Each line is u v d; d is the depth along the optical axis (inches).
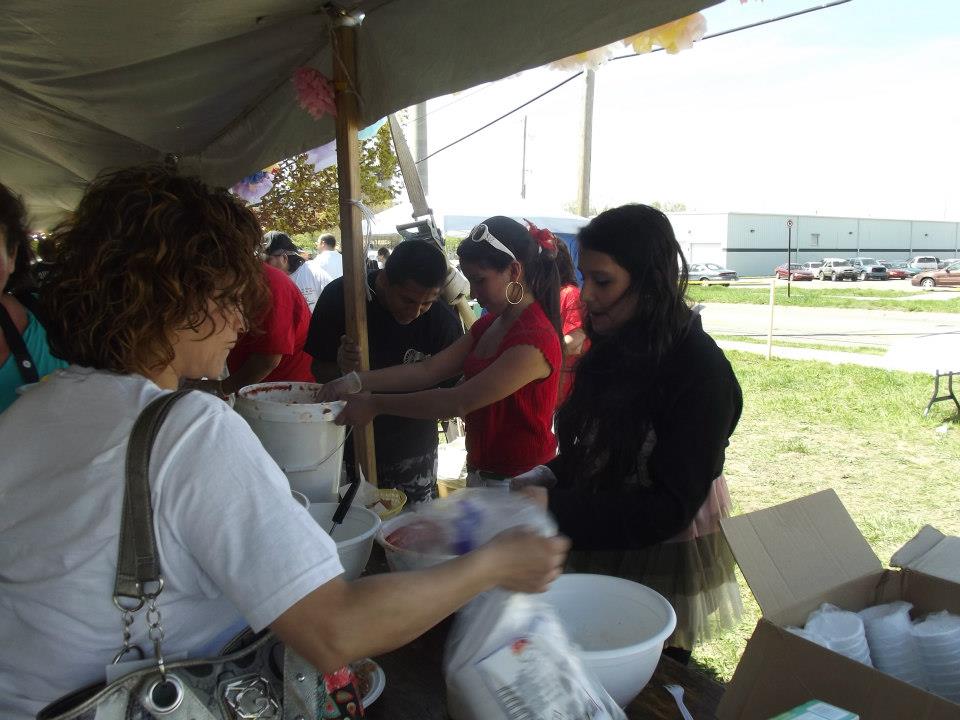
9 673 33.1
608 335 62.8
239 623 35.0
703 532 66.7
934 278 1279.5
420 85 95.3
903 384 340.5
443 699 48.3
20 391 40.6
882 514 181.9
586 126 521.0
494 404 86.8
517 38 82.9
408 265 106.3
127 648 31.9
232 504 30.2
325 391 81.4
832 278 1561.3
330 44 105.3
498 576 34.6
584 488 63.2
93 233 32.9
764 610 46.1
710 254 1692.9
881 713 38.5
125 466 30.9
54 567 31.2
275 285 120.3
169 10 97.2
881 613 47.8
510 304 83.7
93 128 161.9
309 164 271.4
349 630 29.7
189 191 34.3
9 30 106.1
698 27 84.0
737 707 43.8
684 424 55.6
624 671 42.1
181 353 35.6
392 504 73.2
